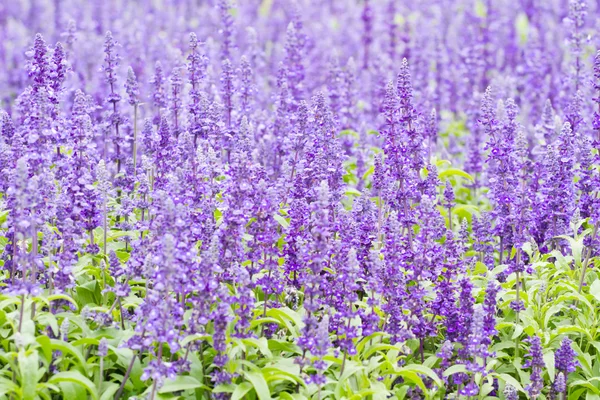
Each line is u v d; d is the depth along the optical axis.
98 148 16.12
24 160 10.44
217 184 11.86
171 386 9.70
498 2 26.22
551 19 28.53
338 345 10.90
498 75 21.80
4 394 9.30
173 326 9.60
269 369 9.91
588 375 11.23
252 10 30.81
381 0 31.42
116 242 12.63
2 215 11.81
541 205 12.87
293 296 11.59
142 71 20.92
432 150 17.27
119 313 10.89
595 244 11.84
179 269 9.32
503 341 11.60
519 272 11.85
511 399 10.33
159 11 28.45
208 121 13.22
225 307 9.58
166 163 12.60
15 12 30.00
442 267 11.23
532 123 20.52
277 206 11.46
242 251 10.73
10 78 22.70
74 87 18.33
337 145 12.84
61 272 10.30
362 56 25.03
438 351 11.39
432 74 22.22
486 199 16.75
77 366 10.03
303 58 18.86
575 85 18.39
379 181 12.27
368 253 11.50
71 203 11.28
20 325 9.59
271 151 15.41
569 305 12.30
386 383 10.51
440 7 29.91
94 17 27.11
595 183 12.04
